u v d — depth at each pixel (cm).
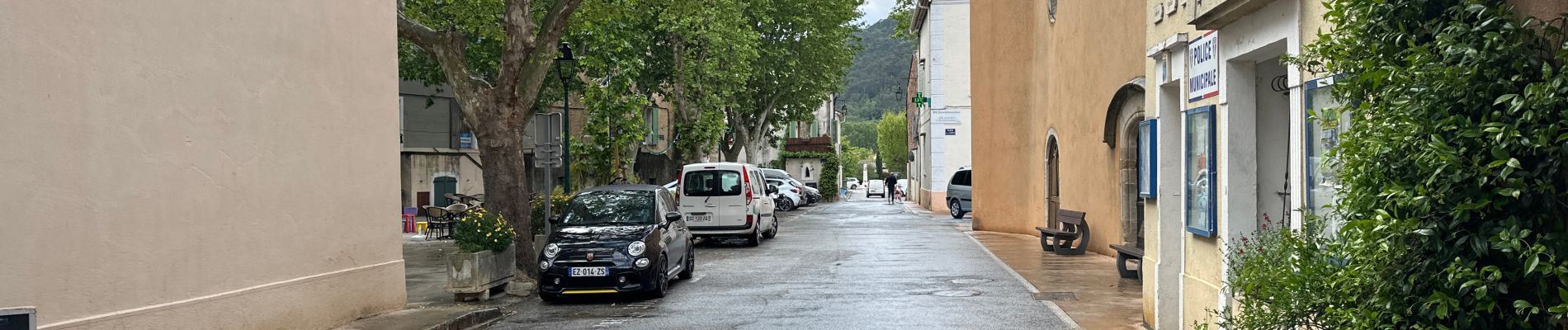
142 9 798
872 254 1986
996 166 2778
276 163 966
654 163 4550
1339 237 502
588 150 2959
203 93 865
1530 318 396
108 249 763
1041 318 1084
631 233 1329
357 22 1122
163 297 816
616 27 2891
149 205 803
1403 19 435
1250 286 588
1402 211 422
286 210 980
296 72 1002
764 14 4147
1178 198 956
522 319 1155
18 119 692
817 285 1438
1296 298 525
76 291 735
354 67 1116
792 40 4447
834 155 6525
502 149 1484
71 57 734
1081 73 2070
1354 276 460
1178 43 890
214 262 875
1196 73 859
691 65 3650
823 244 2309
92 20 752
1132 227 1748
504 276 1348
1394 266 434
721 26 3544
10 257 685
